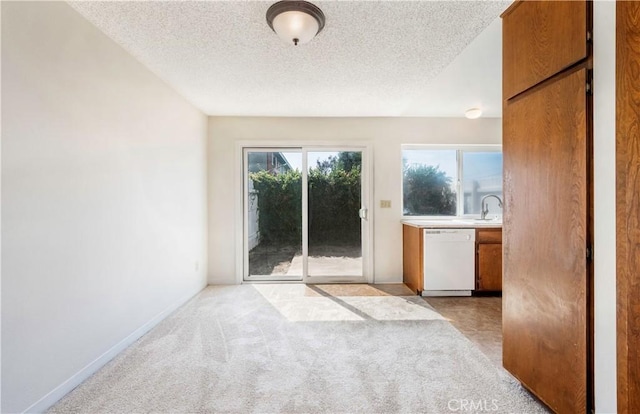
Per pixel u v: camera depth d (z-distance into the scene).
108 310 1.99
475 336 2.34
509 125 1.67
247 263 3.91
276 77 2.59
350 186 3.92
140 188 2.35
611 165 1.14
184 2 1.62
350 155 3.91
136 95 2.29
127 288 2.19
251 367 1.91
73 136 1.71
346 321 2.63
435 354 2.07
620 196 1.11
